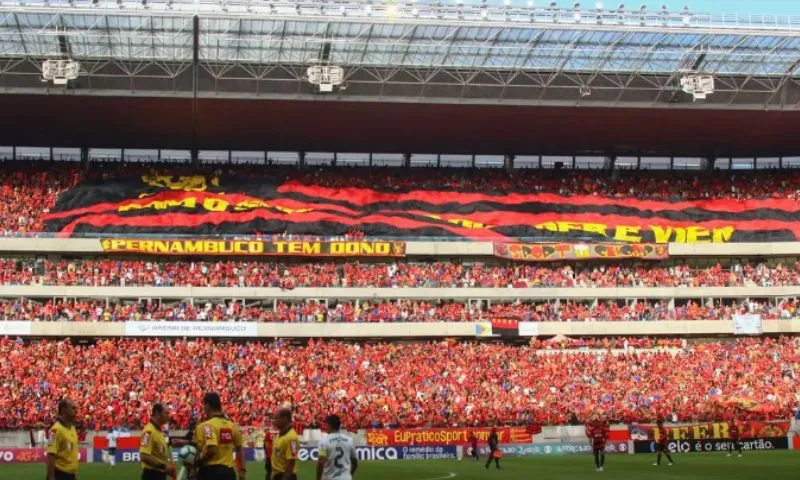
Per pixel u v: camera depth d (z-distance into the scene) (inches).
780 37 3235.7
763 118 3587.6
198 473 770.2
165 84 3272.6
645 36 3228.3
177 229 3454.7
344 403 2780.5
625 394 2979.8
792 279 3602.4
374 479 1731.1
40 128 3599.9
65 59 3127.5
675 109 3499.0
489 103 3427.7
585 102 3459.6
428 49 3243.1
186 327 3147.1
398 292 3405.5
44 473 1876.2
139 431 2495.1
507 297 3454.7
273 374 2947.8
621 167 4114.2
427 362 3107.8
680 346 3358.8
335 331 3250.5
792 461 2110.0
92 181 3654.0
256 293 3321.9
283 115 3484.3
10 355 2871.6
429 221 3631.9
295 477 842.2
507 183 3937.0
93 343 3149.6
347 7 3068.4
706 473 1785.2
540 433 2682.1
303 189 3774.6
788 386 3083.2
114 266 3324.3
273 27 3093.0
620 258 3599.9
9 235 3302.2
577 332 3373.5
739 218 3769.7
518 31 3184.1
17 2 2906.0
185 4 2977.4
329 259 3531.0
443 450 2466.8
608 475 1763.0
